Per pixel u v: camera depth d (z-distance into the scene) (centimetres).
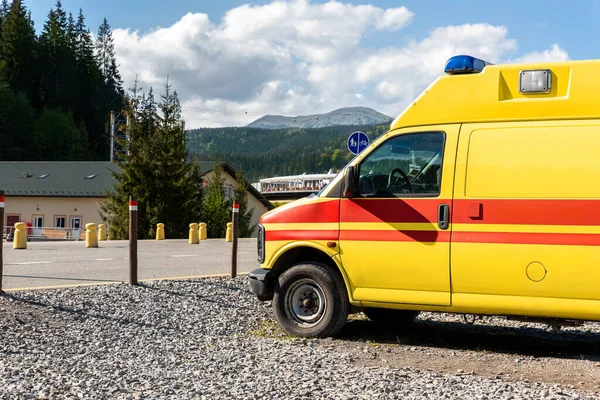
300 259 845
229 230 3152
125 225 4484
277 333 834
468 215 726
